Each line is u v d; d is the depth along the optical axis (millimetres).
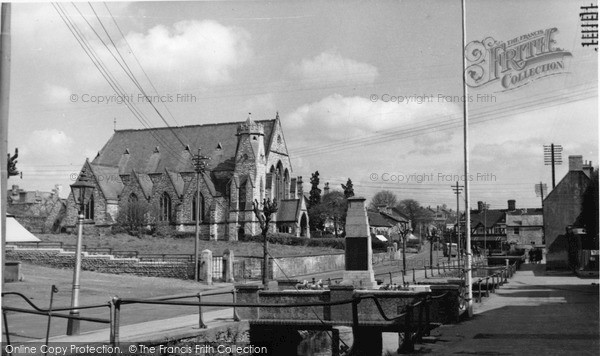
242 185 91188
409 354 13258
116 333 12891
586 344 14508
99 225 89188
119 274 48031
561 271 59000
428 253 103188
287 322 21266
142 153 104000
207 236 90562
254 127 93188
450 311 19938
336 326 20844
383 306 20391
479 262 67250
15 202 116438
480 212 136500
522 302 26656
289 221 91312
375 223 126688
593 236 48188
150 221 91188
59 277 40094
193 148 101750
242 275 51781
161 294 33781
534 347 14078
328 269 65625
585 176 67688
